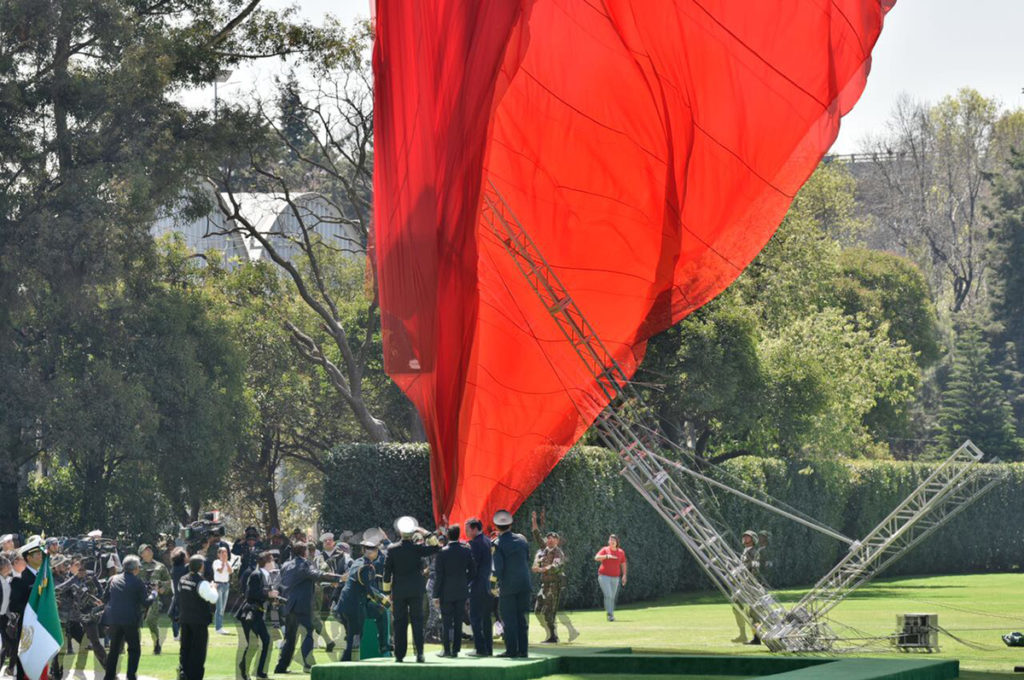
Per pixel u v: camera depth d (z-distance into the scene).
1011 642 49.34
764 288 103.06
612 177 60.66
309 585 40.94
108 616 37.31
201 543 53.50
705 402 89.56
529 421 61.94
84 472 89.38
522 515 71.56
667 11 57.19
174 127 89.69
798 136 55.94
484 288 61.56
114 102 85.75
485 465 62.16
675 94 58.12
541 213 61.47
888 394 115.06
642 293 60.91
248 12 98.44
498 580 38.66
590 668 38.34
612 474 78.81
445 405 53.44
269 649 39.19
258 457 117.62
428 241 52.66
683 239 59.72
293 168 138.62
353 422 121.69
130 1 92.00
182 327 91.06
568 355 61.16
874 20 53.41
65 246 80.50
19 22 81.88
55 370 86.62
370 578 41.25
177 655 47.19
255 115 95.81
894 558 55.00
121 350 88.50
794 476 102.06
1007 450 159.62
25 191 83.12
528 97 60.62
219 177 105.38
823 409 97.88
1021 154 198.75
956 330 196.62
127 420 83.81
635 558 81.12
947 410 162.88
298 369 119.69
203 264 135.88
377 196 54.62
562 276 61.44
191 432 90.19
